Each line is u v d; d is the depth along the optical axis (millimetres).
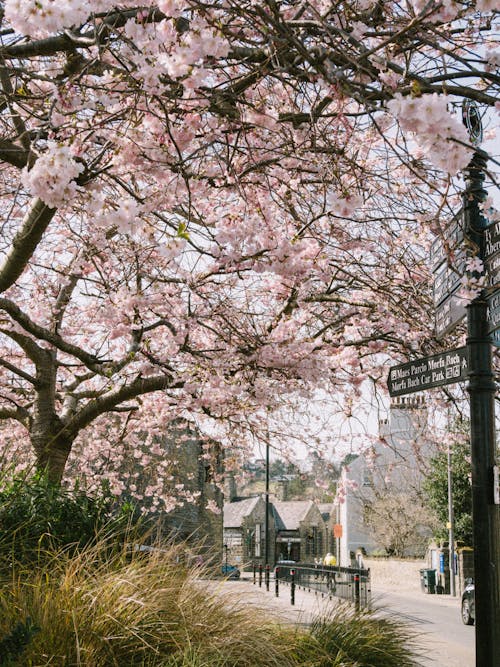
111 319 8547
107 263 9172
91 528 6324
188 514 34625
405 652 6449
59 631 4129
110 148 5625
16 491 6418
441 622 16016
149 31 4113
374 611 6918
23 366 13805
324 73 3486
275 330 9000
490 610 5078
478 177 5297
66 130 5371
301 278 8344
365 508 39375
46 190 3730
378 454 12695
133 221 4652
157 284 7988
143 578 5023
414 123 3086
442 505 30812
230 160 6109
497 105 3699
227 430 12922
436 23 4094
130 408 11445
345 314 9961
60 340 8852
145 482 19422
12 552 5242
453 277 5648
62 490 6887
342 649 5973
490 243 5188
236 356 8914
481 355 5402
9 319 10070
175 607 4875
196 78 4426
